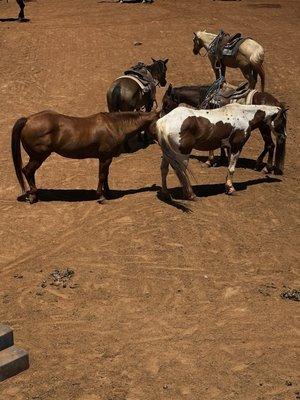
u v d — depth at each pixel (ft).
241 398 25.03
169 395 25.32
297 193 47.78
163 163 44.01
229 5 123.54
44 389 25.82
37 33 95.35
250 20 110.11
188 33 97.71
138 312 31.63
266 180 50.37
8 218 43.21
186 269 35.96
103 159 44.32
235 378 26.30
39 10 116.06
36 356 28.09
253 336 29.40
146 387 25.85
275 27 105.91
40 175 51.83
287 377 26.35
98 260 36.94
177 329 30.09
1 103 71.31
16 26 99.81
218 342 28.94
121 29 99.25
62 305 32.30
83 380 26.35
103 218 42.75
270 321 30.71
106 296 33.12
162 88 74.28
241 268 36.17
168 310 31.81
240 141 45.16
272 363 27.32
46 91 75.31
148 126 45.11
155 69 60.03
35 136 42.86
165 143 42.88
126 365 27.35
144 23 103.50
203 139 43.88
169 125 42.29
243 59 63.36
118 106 55.47
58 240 39.91
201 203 44.88
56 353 28.30
